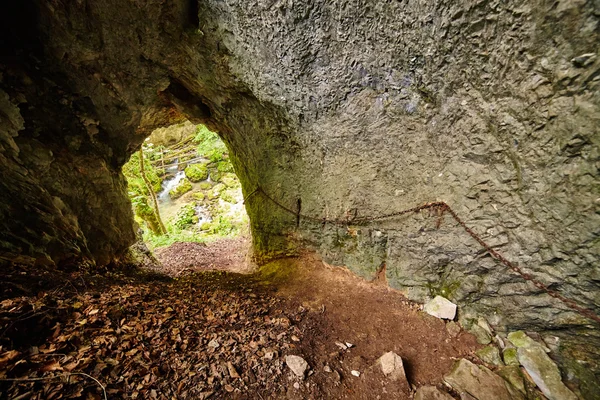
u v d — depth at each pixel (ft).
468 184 9.37
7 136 11.78
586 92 6.22
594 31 5.78
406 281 12.29
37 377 6.32
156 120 21.66
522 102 7.39
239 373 8.20
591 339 8.03
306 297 13.52
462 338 10.10
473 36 7.67
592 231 6.85
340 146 13.14
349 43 10.62
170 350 8.52
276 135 15.85
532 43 6.73
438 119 9.69
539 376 8.20
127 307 10.22
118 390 6.74
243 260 27.86
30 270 11.26
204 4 13.10
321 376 8.64
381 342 10.32
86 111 15.65
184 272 22.43
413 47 9.12
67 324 8.29
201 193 56.39
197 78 16.85
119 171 20.25
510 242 8.77
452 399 7.91
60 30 12.75
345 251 14.56
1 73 11.96
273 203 18.30
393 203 11.88
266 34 12.19
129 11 13.15
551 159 7.21
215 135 57.98
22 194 12.24
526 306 9.00
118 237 19.38
